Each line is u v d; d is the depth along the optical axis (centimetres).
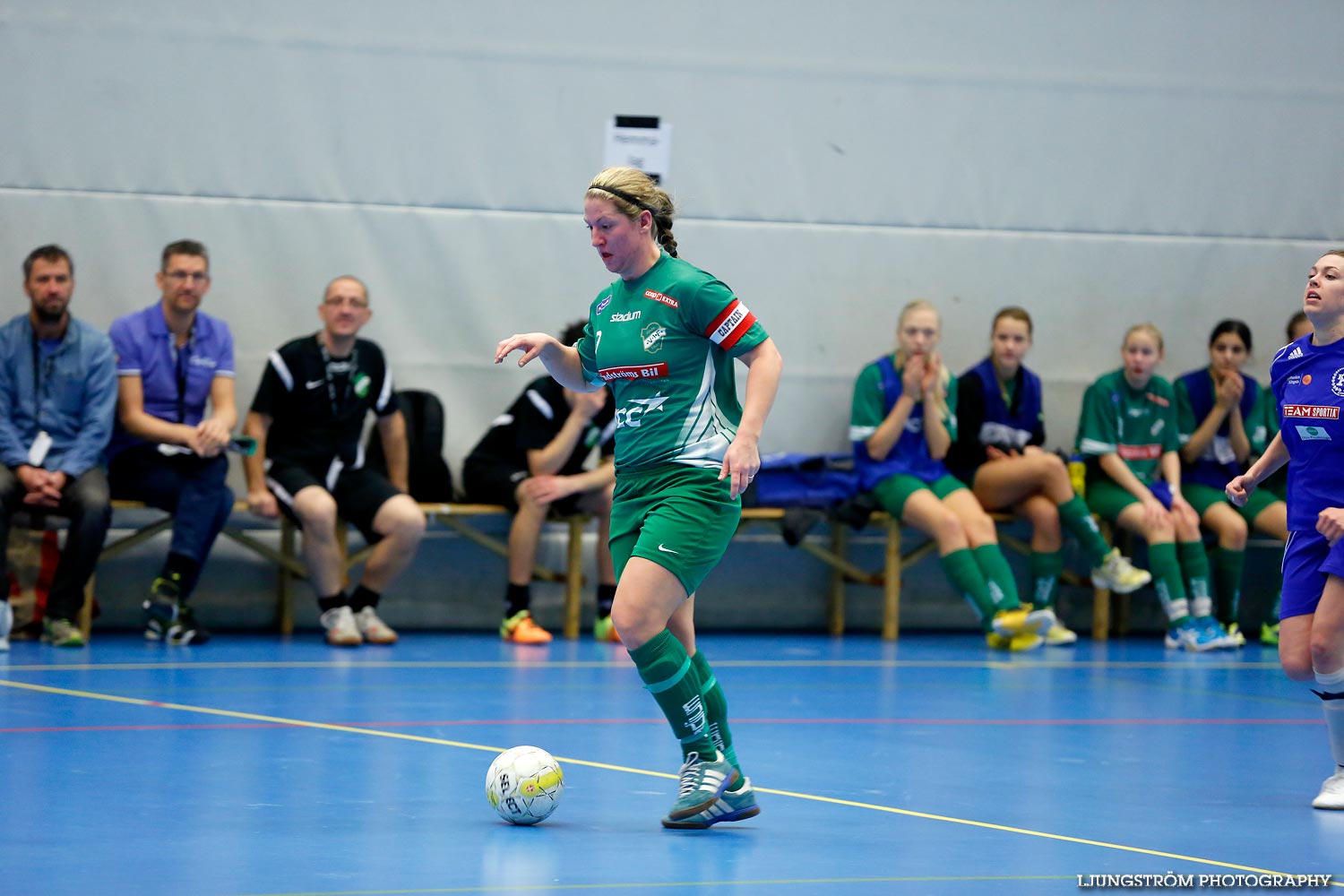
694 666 1207
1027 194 2956
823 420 2906
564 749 1536
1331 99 3061
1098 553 2709
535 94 2756
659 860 1068
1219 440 2891
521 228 2764
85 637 2372
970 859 1091
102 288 2614
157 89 2616
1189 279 3031
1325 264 1340
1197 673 2341
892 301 2922
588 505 2602
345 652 2338
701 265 2845
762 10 2834
